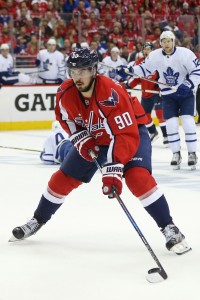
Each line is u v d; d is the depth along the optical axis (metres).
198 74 19.31
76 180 11.08
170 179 18.28
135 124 10.05
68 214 13.40
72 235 11.71
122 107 9.94
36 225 11.38
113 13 39.56
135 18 37.31
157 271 9.08
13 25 35.03
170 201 14.93
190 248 10.57
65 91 10.23
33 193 15.95
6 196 15.59
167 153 24.38
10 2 37.03
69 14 36.59
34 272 9.55
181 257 10.25
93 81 9.93
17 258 10.31
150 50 25.03
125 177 10.45
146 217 13.09
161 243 11.12
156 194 10.38
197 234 11.68
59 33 36.34
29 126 33.38
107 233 11.82
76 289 8.73
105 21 37.19
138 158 10.41
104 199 14.99
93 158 10.38
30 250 10.79
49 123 33.78
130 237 11.52
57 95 10.41
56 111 10.61
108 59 35.12
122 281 9.06
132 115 10.02
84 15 37.50
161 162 21.88
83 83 9.82
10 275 9.41
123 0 40.28
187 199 15.17
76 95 10.16
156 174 19.23
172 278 9.17
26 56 35.22
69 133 10.78
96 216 13.20
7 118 32.94
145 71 20.33
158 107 25.86
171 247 10.37
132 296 8.41
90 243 11.16
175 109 19.88
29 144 26.88
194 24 37.34
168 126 19.89
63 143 20.33
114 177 9.84
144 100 25.98
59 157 20.66
